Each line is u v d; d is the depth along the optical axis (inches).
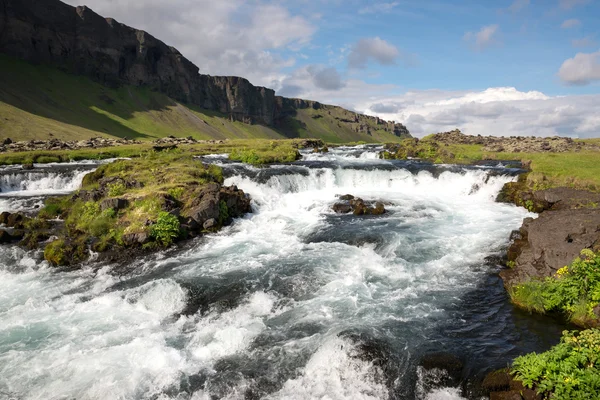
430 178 1590.8
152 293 657.0
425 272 735.1
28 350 510.9
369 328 538.3
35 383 447.2
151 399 426.3
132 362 484.1
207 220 1014.4
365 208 1198.9
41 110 5876.0
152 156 1836.9
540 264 655.8
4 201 1309.1
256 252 860.0
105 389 436.8
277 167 1815.9
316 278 709.9
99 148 3105.3
